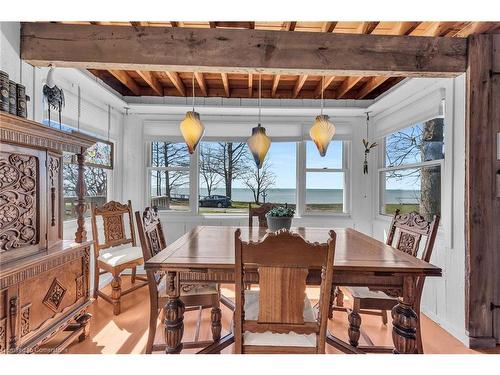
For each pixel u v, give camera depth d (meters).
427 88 2.75
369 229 3.90
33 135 1.58
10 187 1.47
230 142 3.95
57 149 1.83
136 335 2.18
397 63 2.12
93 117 3.14
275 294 1.29
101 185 3.43
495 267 2.11
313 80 3.31
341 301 2.62
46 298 1.65
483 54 2.12
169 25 2.21
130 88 3.31
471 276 2.11
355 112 3.71
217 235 2.26
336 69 2.11
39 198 1.68
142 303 2.74
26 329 1.50
